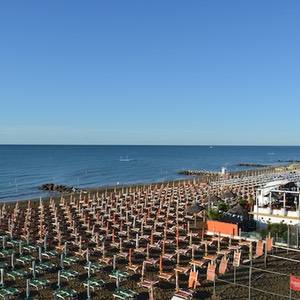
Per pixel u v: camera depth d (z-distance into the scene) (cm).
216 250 2530
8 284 1970
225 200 4203
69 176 9481
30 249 2542
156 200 4681
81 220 3528
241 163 15738
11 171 10450
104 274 2120
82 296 1838
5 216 3772
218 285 1944
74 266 2258
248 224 2952
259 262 2292
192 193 5062
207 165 14425
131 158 18112
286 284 1962
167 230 3070
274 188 3086
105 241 2841
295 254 2442
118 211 4053
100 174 10075
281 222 2747
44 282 1920
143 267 2048
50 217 3788
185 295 1739
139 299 1805
